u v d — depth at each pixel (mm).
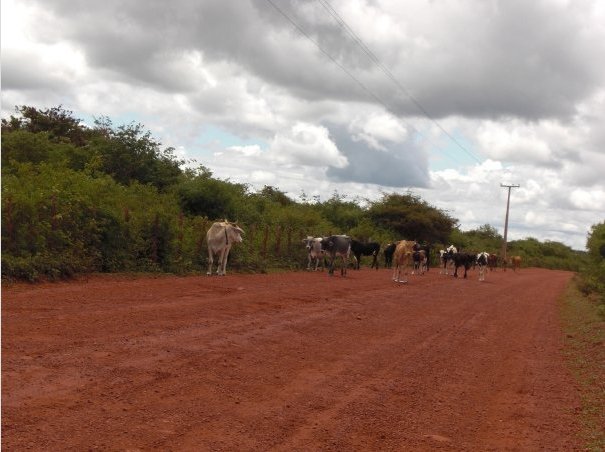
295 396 8070
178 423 6547
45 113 34875
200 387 7852
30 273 14570
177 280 18234
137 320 11281
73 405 6609
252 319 12906
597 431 7898
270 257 27984
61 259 15844
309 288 19734
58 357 8227
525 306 22234
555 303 24578
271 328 12180
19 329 9539
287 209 39750
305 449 6324
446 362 11219
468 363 11344
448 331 14562
